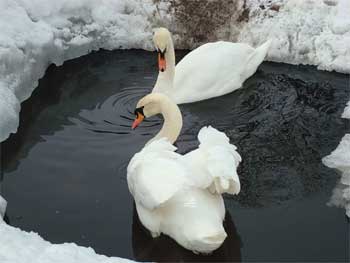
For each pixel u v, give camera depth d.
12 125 2.66
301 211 2.18
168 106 2.34
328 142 2.60
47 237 2.05
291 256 1.96
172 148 2.04
